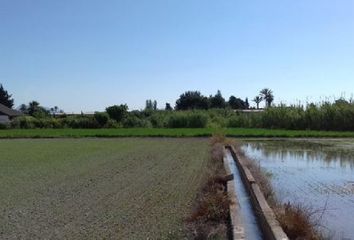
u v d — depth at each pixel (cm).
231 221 1047
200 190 1575
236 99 13912
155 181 1825
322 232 1080
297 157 2967
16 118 7819
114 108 7681
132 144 3950
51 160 2630
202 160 2648
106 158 2753
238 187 1764
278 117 6419
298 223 1000
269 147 3731
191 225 1105
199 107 12112
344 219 1244
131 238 999
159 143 4084
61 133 5500
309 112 6100
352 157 2958
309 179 2002
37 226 1101
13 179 1878
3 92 11481
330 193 1656
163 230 1065
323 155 3086
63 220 1162
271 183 1836
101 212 1256
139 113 8206
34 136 5078
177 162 2541
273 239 933
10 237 1005
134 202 1394
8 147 3622
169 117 7369
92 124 7394
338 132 5362
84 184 1745
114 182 1798
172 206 1333
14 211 1269
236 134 5019
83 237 1005
